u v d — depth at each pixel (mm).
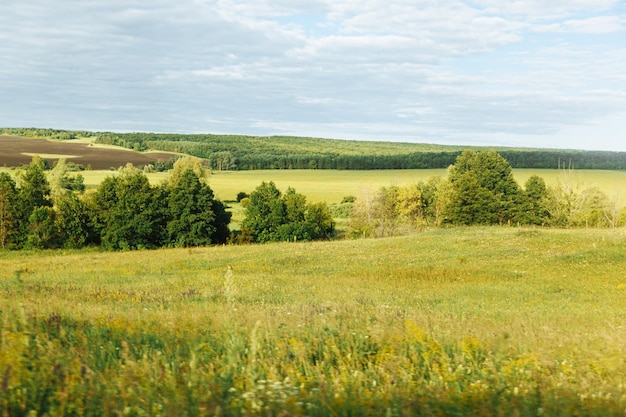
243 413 5031
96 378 5938
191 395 5414
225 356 7723
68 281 30250
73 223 79938
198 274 34500
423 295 24797
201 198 84375
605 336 10289
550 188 94125
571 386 6625
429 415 5250
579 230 49062
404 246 45594
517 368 7285
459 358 8078
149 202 82562
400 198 91750
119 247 80875
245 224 89750
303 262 40938
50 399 5094
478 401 5652
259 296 22734
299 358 7809
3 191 81375
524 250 40219
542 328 11781
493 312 18609
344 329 10008
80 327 10086
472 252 40969
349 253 44219
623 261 34000
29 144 196375
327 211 94812
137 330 9992
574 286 28188
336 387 6180
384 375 6867
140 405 5230
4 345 6590
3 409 4809
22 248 81562
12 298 15758
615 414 5480
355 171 190750
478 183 93625
